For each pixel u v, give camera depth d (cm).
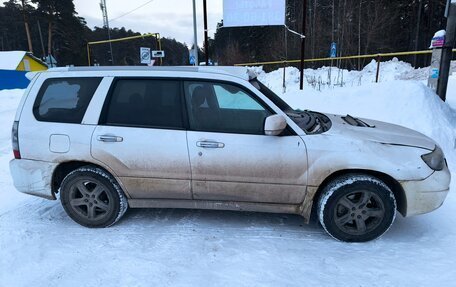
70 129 375
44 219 415
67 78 386
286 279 299
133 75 376
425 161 343
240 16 1058
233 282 296
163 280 300
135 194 380
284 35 3188
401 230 380
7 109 1347
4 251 348
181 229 386
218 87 366
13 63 3073
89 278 304
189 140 358
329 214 351
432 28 2959
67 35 5153
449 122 714
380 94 809
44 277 307
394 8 3000
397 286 289
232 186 359
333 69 1988
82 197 388
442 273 303
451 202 439
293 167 347
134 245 355
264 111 358
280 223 400
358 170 351
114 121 374
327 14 3188
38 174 385
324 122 399
